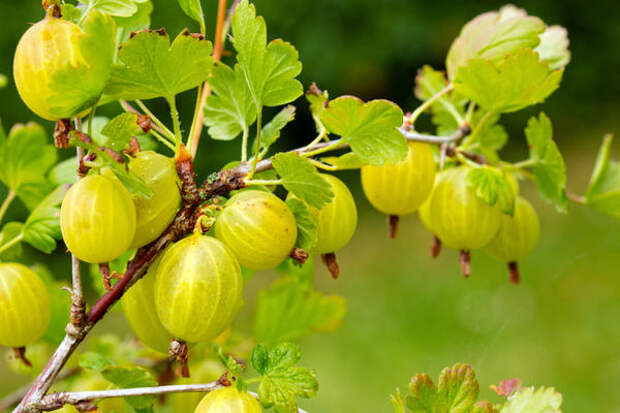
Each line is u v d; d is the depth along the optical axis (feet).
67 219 1.14
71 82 1.11
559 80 1.31
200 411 1.15
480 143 1.39
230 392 1.16
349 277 5.03
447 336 3.99
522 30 1.36
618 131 6.39
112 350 1.51
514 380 1.26
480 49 1.37
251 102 1.26
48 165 1.43
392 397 1.22
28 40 1.13
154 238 1.19
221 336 1.49
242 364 1.21
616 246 4.51
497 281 4.38
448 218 1.33
